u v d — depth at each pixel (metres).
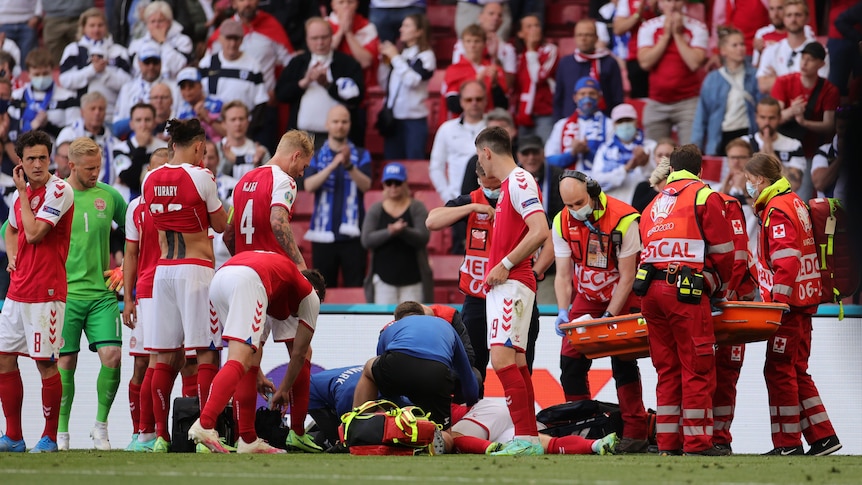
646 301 22.34
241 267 21.59
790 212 24.41
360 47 43.91
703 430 22.03
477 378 24.78
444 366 22.42
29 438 32.09
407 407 21.95
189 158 23.89
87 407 32.19
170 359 24.73
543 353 31.41
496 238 21.73
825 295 25.58
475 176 28.50
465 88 40.53
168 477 14.86
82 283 28.27
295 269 22.50
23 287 23.50
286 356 31.78
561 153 40.03
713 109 40.78
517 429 21.66
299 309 22.97
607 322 23.27
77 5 46.19
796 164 39.47
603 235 24.78
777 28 40.91
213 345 23.67
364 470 16.36
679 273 21.78
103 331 28.31
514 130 40.53
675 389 22.55
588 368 26.62
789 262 24.16
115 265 37.94
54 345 23.64
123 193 40.31
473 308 26.42
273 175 23.16
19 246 23.70
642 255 22.67
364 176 40.19
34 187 23.47
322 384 25.94
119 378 28.75
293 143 23.56
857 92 39.91
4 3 46.00
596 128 39.78
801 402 25.42
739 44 40.59
